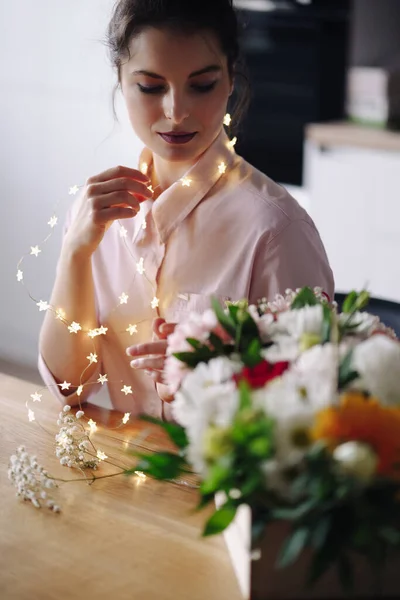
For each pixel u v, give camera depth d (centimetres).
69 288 130
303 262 125
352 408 71
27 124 253
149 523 95
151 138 121
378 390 76
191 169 128
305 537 69
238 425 70
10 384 131
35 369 264
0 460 108
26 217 261
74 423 119
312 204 287
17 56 251
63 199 253
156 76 115
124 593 84
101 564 88
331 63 283
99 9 232
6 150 258
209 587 85
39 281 262
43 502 99
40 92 249
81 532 94
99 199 124
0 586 85
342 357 79
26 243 262
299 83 283
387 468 70
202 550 91
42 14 244
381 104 283
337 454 68
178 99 115
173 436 81
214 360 82
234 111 137
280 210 125
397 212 272
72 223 133
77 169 249
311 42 277
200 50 113
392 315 131
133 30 115
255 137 292
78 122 246
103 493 101
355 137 272
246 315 86
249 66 286
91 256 136
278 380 76
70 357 130
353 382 77
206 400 74
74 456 108
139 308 134
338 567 73
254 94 288
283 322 87
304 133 286
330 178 281
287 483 69
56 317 130
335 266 288
